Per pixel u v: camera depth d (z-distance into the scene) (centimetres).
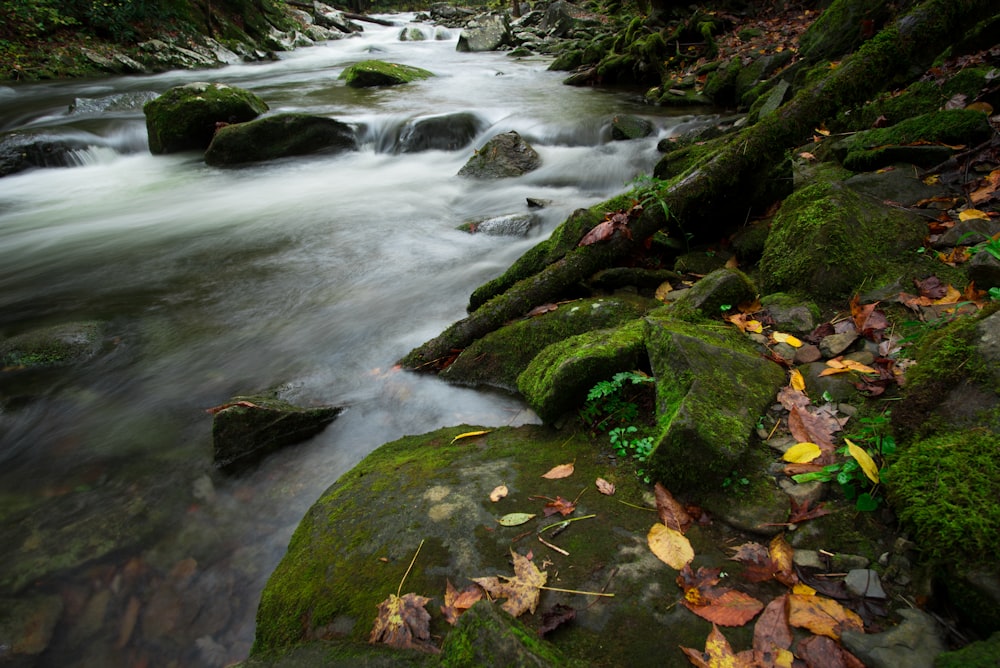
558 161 943
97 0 1952
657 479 271
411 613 226
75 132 1178
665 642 203
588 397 317
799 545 228
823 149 596
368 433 398
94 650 276
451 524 267
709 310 372
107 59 1914
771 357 323
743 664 189
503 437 344
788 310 359
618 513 261
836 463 251
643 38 1535
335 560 263
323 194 947
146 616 290
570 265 471
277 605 254
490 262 655
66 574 313
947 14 453
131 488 373
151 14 2091
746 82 1096
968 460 212
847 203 398
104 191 1013
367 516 284
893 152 490
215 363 509
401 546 261
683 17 1622
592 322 410
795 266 385
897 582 206
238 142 1107
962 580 186
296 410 398
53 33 1891
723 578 222
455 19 3925
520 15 3447
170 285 657
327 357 505
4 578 311
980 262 323
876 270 368
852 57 477
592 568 235
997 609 177
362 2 4428
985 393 233
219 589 302
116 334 561
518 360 418
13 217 890
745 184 501
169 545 328
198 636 279
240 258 720
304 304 600
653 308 416
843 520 232
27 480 386
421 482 302
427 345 469
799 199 424
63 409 458
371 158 1164
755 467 261
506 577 235
